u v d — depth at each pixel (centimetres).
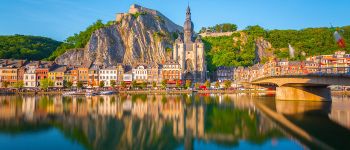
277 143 5403
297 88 12112
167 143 5553
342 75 7456
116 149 5134
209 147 5328
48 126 6738
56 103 11475
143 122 7375
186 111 9262
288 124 6975
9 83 19962
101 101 12512
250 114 8562
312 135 5881
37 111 8988
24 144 5338
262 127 6731
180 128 6744
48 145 5278
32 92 17762
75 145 5312
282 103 11156
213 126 6956
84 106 10419
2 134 5991
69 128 6544
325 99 11619
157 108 9988
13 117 7844
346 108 9500
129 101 12569
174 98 14375
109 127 6731
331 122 7106
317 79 8881
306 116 8019
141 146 5328
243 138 5838
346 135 5828
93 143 5447
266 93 18425
